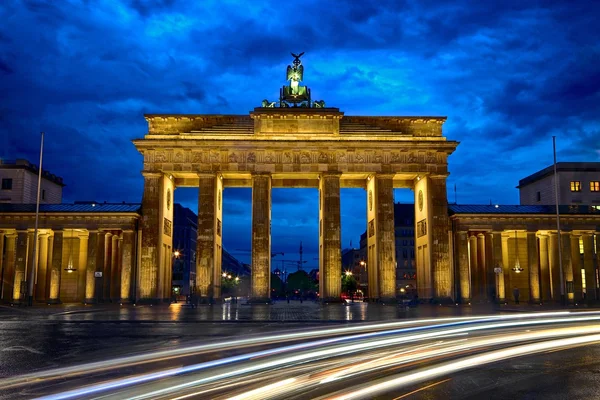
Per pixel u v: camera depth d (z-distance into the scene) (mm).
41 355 22281
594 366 18641
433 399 13562
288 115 83375
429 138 83438
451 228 83750
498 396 13961
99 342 27172
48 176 112750
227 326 37688
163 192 82938
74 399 13477
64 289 84625
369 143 82562
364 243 196375
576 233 84312
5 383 15875
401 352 21516
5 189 102688
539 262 87500
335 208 81625
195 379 15883
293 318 45000
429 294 81750
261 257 80562
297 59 87062
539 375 16906
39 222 80125
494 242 81812
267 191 81938
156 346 25141
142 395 13789
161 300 81062
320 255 88000
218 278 86312
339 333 29766
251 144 82000
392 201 82500
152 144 81500
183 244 162750
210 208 81375
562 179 105750
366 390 14445
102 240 80625
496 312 52875
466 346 23422
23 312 55312
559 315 40469
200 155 82312
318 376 16328
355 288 159500
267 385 14969
